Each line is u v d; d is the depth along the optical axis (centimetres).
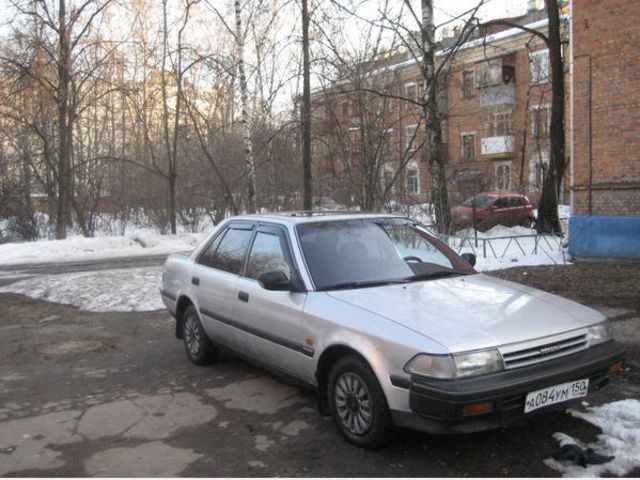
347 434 384
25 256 1803
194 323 587
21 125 2514
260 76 2175
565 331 367
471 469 346
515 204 2022
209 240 593
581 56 1157
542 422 405
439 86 1480
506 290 430
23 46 2017
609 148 1128
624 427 391
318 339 404
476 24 1192
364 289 425
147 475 352
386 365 351
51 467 366
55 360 620
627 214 1113
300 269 443
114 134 3119
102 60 2261
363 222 500
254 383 523
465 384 323
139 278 1094
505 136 3173
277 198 2303
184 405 473
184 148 2672
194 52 2020
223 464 364
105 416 453
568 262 1167
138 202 2803
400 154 1519
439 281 448
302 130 1579
